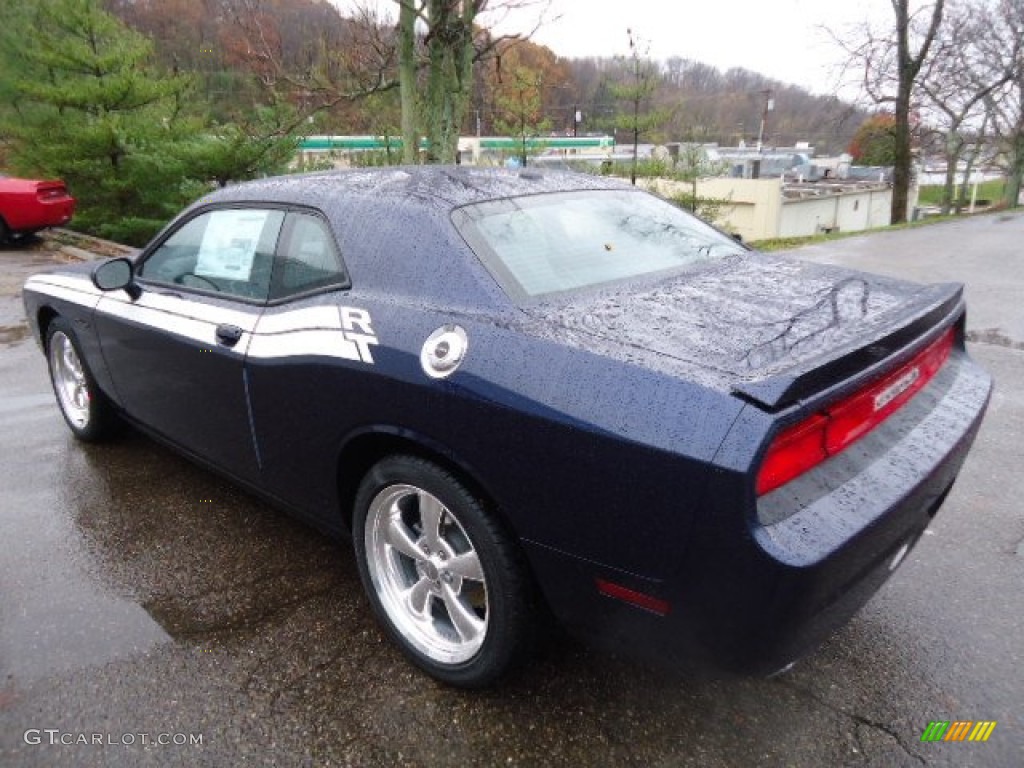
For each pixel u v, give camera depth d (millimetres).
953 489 3648
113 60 11758
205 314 3055
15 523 3443
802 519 1756
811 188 45812
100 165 11992
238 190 3180
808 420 1787
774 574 1674
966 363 2752
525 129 14852
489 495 2115
